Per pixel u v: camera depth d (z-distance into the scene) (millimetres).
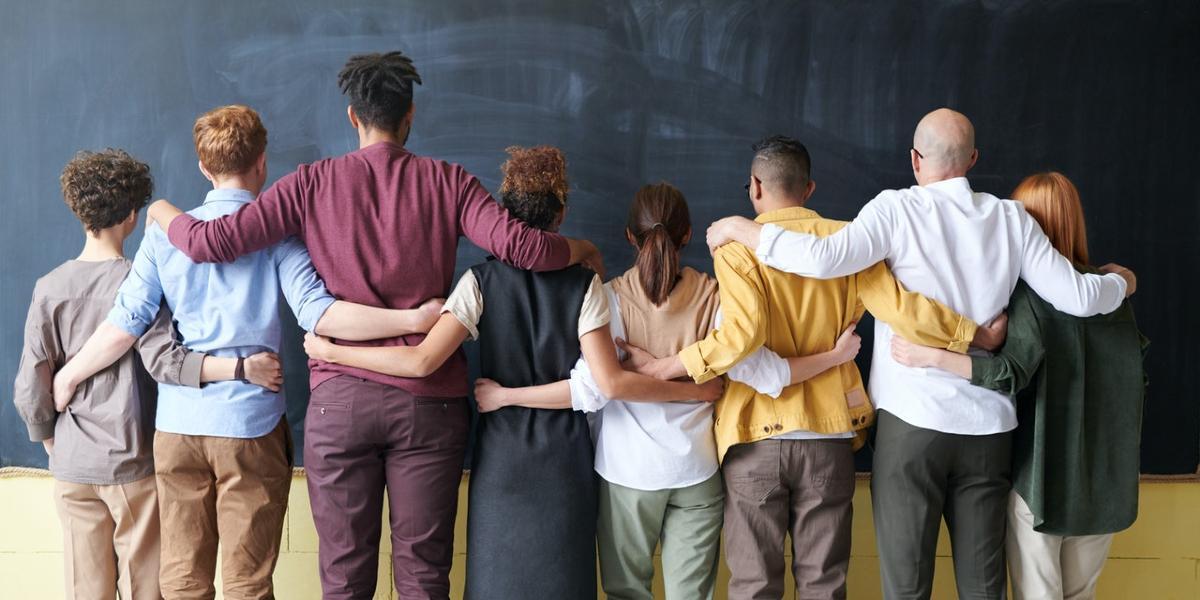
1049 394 2016
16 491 2561
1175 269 2545
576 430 2023
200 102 2520
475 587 1979
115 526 2219
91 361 2090
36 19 2506
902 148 2533
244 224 1926
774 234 1971
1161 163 2535
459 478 2049
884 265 2014
